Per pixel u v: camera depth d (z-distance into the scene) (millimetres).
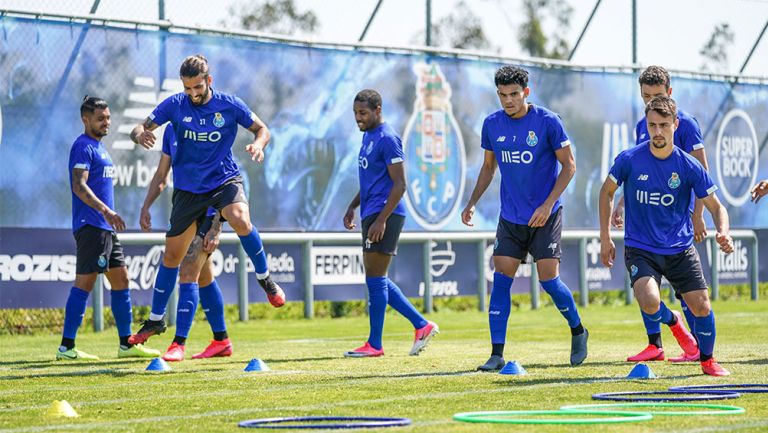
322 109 33000
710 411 13008
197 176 20062
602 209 17375
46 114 28953
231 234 31766
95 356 22031
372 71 34000
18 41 28641
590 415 12898
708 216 41000
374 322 21547
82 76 29422
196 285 20797
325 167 33094
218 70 31344
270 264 32312
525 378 16922
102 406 14102
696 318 17312
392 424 12008
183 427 12242
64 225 29141
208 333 29359
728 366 18672
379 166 21516
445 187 35344
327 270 33438
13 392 15781
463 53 35625
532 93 37156
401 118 34469
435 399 14500
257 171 31875
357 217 33875
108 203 21453
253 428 12055
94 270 21219
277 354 22344
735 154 41531
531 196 18328
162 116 19875
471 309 37844
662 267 17219
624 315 35125
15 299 28406
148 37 30344
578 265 38094
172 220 20250
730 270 41625
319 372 18203
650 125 16750
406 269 34625
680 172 16922
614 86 38844
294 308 34719
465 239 35719
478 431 11672
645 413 12750
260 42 31969
